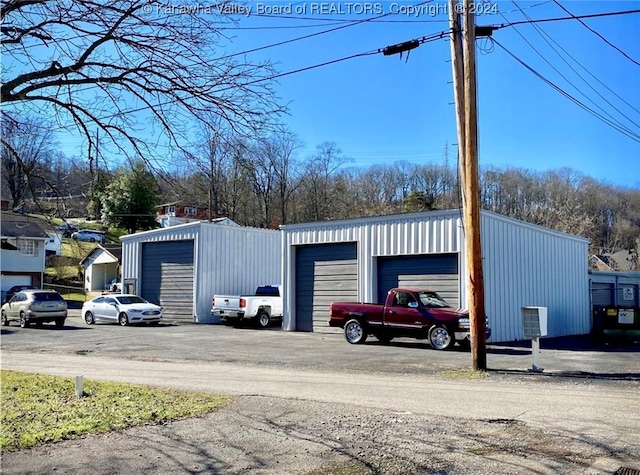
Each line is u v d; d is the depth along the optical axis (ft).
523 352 59.72
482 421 27.14
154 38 26.53
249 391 34.65
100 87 27.55
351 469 19.99
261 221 116.88
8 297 140.56
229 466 20.12
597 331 72.79
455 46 46.91
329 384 37.96
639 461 21.21
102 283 181.16
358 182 217.15
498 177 220.23
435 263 71.97
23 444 21.91
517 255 75.41
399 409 29.66
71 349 61.31
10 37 26.48
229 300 91.86
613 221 226.58
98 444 22.35
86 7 25.82
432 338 60.49
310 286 84.58
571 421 27.32
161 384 37.04
